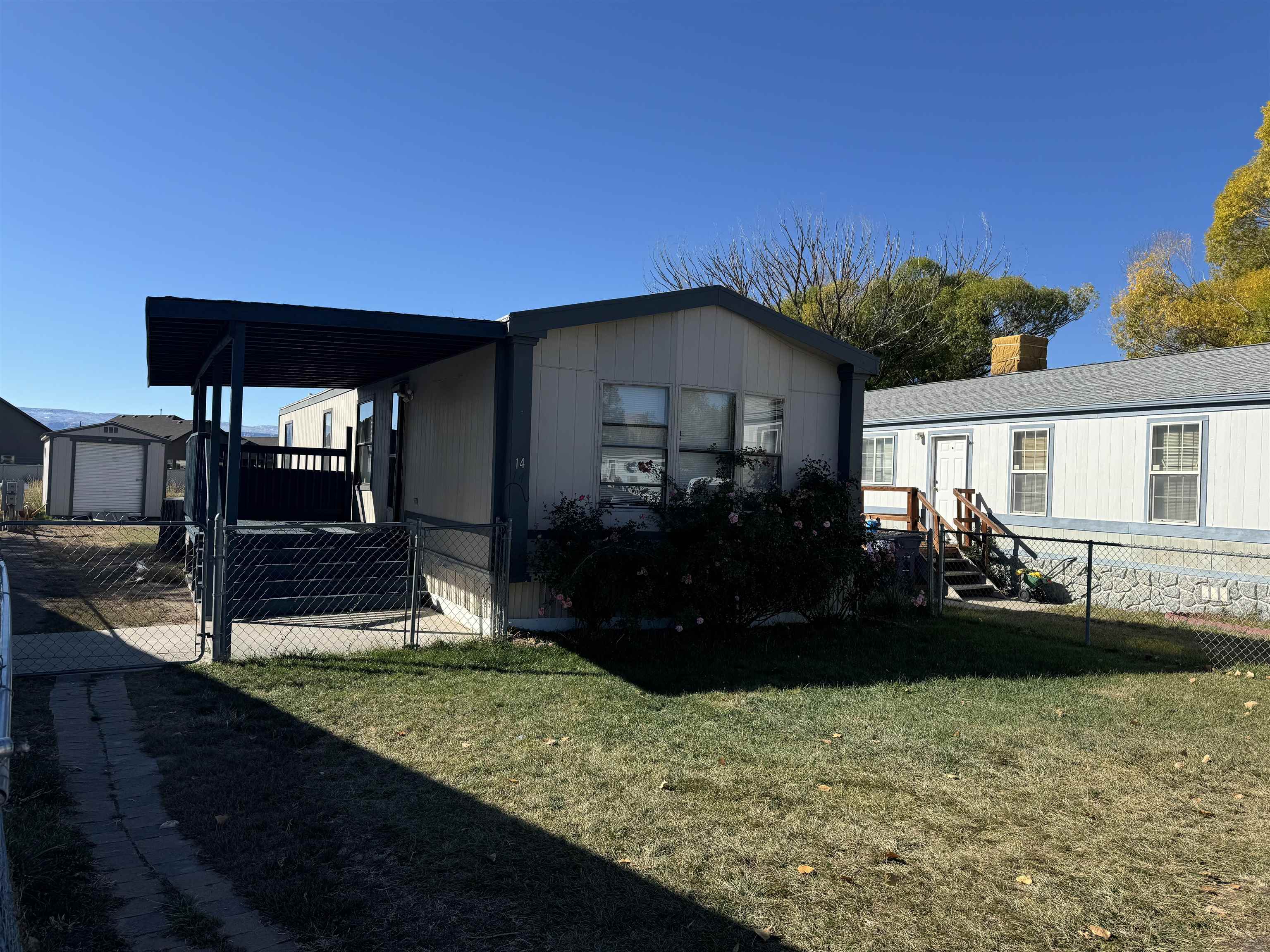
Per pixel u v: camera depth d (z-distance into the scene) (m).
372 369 11.66
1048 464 14.04
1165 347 30.42
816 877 3.64
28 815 3.89
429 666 7.12
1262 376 11.89
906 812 4.38
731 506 8.63
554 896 3.38
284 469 14.19
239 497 13.57
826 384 10.15
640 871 3.62
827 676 7.38
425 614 9.79
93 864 3.48
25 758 4.65
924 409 16.80
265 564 9.95
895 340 30.30
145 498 24.30
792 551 8.73
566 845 3.84
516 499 8.26
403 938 3.04
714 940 3.12
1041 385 15.87
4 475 30.80
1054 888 3.61
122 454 24.02
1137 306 31.34
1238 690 7.34
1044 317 33.28
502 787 4.49
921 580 12.27
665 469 9.18
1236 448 11.61
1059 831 4.21
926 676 7.49
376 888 3.40
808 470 9.86
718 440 9.51
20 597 9.94
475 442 9.17
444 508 10.10
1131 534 12.84
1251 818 4.45
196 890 3.31
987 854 3.93
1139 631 10.65
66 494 23.28
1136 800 4.65
